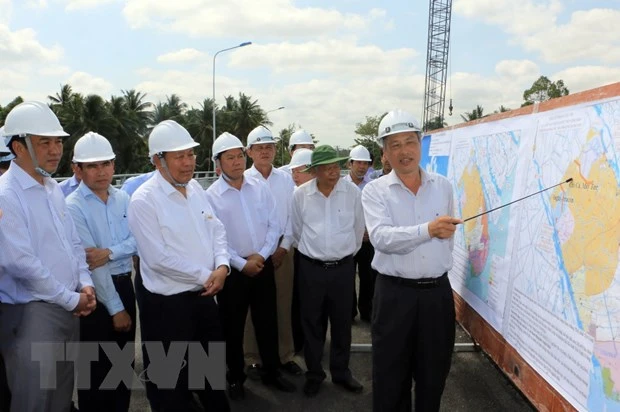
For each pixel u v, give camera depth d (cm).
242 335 348
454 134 416
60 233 257
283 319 398
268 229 357
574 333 210
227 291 338
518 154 283
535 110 269
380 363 277
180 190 280
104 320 293
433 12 3431
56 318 250
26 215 241
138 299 312
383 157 445
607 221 193
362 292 502
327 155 329
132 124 3919
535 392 245
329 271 343
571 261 217
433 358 271
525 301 260
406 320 267
